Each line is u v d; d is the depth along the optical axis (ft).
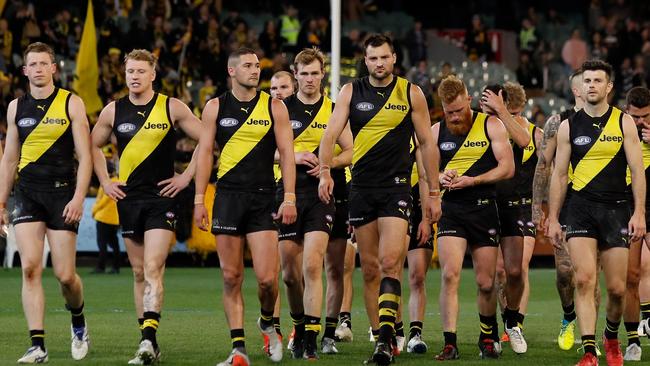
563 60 367.66
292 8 333.42
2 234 103.81
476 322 144.77
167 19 319.68
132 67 102.94
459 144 110.11
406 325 142.00
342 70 294.87
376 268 108.27
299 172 110.83
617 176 99.86
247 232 99.25
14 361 102.68
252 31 320.29
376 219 105.09
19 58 289.94
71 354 108.37
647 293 118.11
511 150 109.29
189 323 141.08
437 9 400.26
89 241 252.83
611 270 100.22
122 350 112.47
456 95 108.99
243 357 96.94
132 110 103.30
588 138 99.96
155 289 100.78
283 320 144.87
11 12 297.74
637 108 112.16
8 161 103.45
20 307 161.48
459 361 105.50
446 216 108.17
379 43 102.53
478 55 357.82
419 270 113.70
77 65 282.97
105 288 195.11
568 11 406.82
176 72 299.79
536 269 258.98
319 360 105.50
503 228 115.96
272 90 119.14
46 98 102.47
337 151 113.91
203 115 99.60
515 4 404.16
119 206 103.45
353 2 371.76
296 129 115.44
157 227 102.17
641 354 112.47
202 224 98.68
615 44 342.85
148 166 102.78
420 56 340.18
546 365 103.30
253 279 223.92
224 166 98.94
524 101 126.11
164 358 105.91
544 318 151.84
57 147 102.37
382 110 102.78
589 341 98.89
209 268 255.91
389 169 103.55
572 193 101.30
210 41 310.04
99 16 314.76
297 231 110.22
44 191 102.06
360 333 132.16
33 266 102.01
